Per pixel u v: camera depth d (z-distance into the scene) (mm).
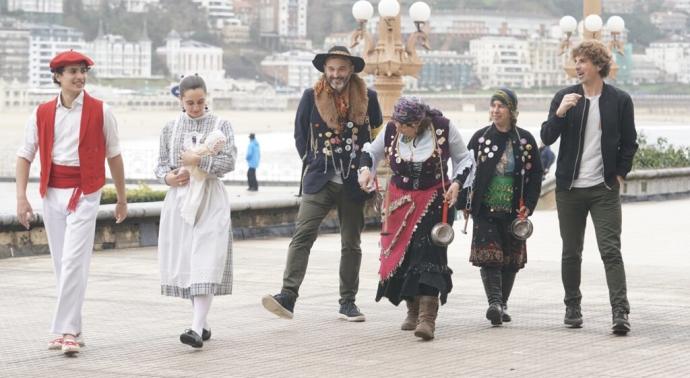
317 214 12391
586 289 15133
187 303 13828
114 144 11211
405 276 11555
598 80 11992
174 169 11281
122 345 11281
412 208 11578
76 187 10984
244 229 22266
